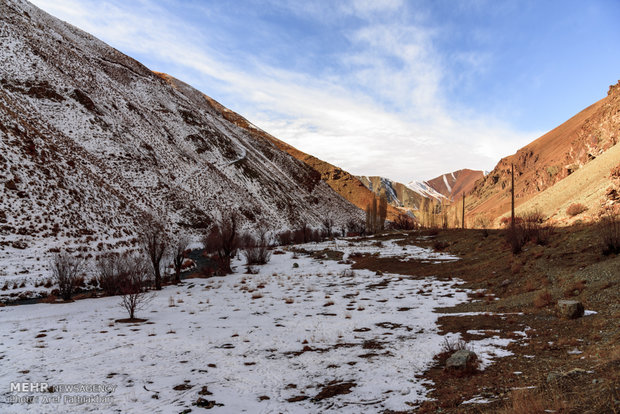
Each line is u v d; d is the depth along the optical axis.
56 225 32.22
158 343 11.22
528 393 5.65
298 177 162.38
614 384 5.14
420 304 16.55
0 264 23.08
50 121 57.34
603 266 14.55
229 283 25.98
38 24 88.44
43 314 15.98
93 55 111.00
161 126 100.62
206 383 8.02
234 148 130.88
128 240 40.19
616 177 45.59
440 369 8.27
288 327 13.27
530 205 82.50
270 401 7.02
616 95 111.25
